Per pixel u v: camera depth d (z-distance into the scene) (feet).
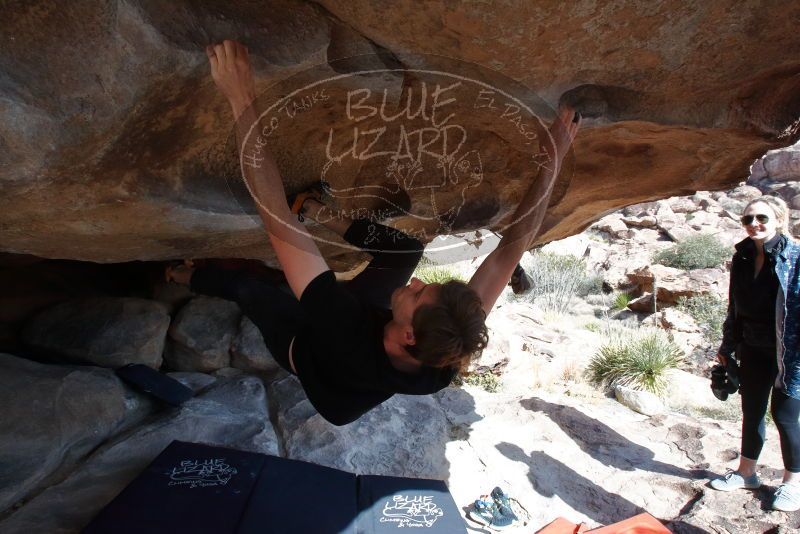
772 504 10.48
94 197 4.88
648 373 18.74
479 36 4.28
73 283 11.94
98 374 9.31
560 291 37.81
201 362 11.69
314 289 3.92
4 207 4.90
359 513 8.00
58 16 3.49
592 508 10.80
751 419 10.69
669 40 4.75
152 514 6.98
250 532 7.00
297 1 4.11
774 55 5.14
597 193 8.86
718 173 7.95
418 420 11.46
